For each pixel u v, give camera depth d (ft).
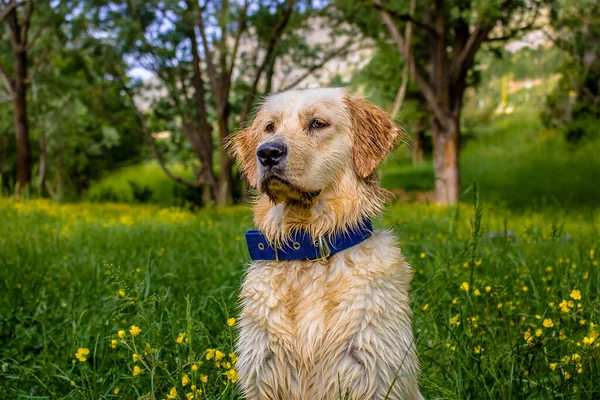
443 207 13.01
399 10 16.16
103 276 5.23
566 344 3.25
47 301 4.49
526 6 15.87
